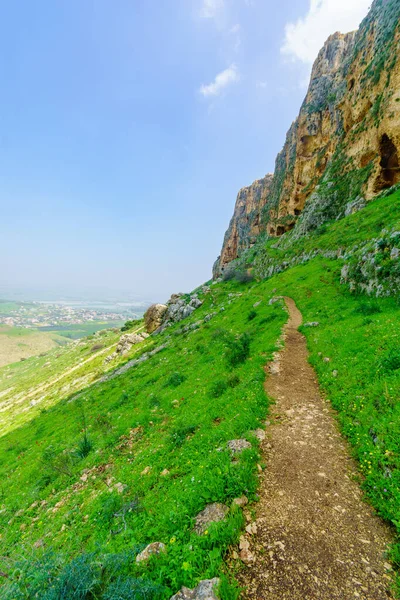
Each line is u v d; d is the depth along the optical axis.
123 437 16.16
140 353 60.97
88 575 4.51
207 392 16.27
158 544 5.43
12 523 12.83
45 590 4.35
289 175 121.19
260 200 167.88
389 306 20.11
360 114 69.25
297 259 63.53
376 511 5.70
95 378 62.69
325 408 10.81
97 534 7.78
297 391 12.83
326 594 4.23
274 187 148.25
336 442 8.47
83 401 37.25
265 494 6.48
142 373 36.78
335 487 6.56
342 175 73.50
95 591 4.41
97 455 15.22
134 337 79.25
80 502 11.02
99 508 9.23
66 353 142.12
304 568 4.65
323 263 46.41
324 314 25.25
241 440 8.53
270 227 136.25
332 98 92.81
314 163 101.75
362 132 66.62
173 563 4.79
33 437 31.44
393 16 60.72
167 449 11.20
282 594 4.27
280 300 36.56
